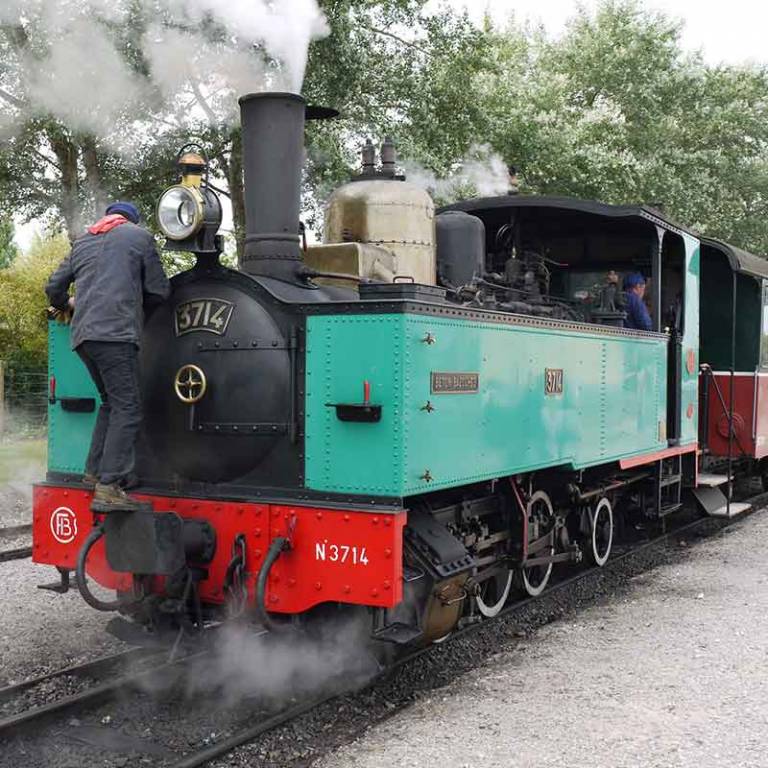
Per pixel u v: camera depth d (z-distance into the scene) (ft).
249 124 16.40
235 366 15.29
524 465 18.04
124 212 15.79
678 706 14.60
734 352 32.99
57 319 17.74
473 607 19.25
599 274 26.81
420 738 13.55
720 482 31.12
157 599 15.69
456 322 15.55
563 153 56.95
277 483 15.31
